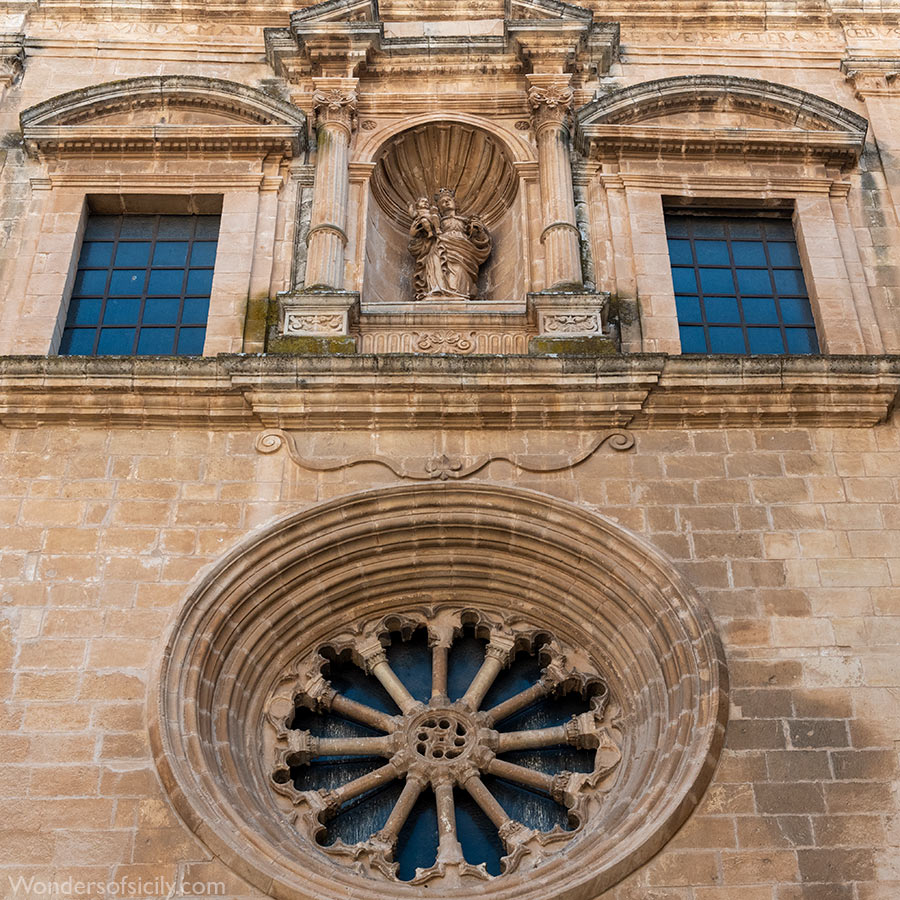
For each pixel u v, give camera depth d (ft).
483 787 44.88
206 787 42.39
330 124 61.87
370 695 48.24
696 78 63.31
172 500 49.39
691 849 41.19
